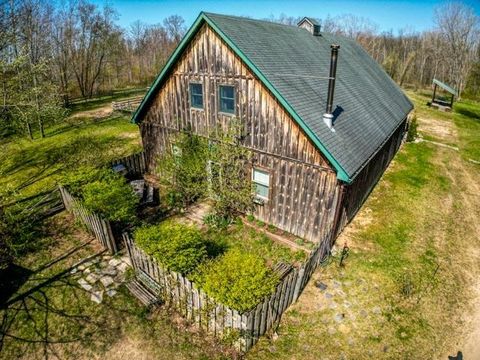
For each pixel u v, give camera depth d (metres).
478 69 55.56
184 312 8.32
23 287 9.43
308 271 9.27
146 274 9.34
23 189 15.62
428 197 15.37
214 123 12.63
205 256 8.64
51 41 36.31
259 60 10.62
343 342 7.88
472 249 11.78
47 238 11.59
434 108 36.72
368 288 9.55
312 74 12.96
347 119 11.98
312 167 10.30
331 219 10.49
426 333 8.25
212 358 7.39
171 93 13.85
